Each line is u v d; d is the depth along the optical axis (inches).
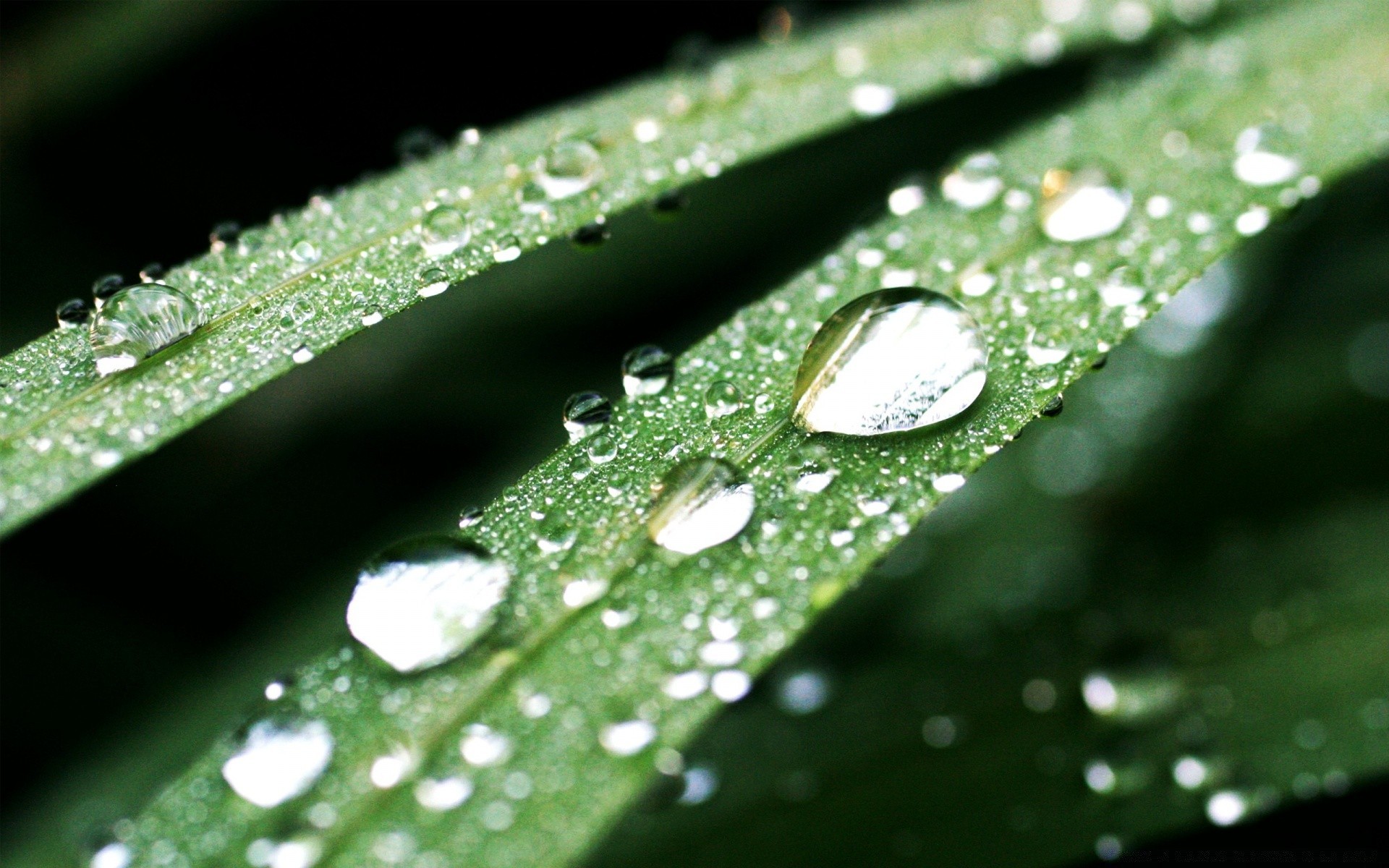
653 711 3.0
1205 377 4.3
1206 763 3.5
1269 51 3.7
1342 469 4.0
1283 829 3.6
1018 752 3.6
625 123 3.5
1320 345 4.4
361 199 3.4
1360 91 3.6
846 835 3.5
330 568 4.2
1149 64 3.9
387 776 3.0
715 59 3.8
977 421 3.1
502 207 3.3
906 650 3.8
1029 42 3.8
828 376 3.2
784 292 3.3
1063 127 3.6
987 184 3.5
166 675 4.2
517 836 2.9
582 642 3.0
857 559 3.1
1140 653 3.7
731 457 3.1
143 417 3.1
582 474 3.1
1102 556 4.0
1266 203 3.4
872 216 4.3
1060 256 3.3
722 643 3.0
